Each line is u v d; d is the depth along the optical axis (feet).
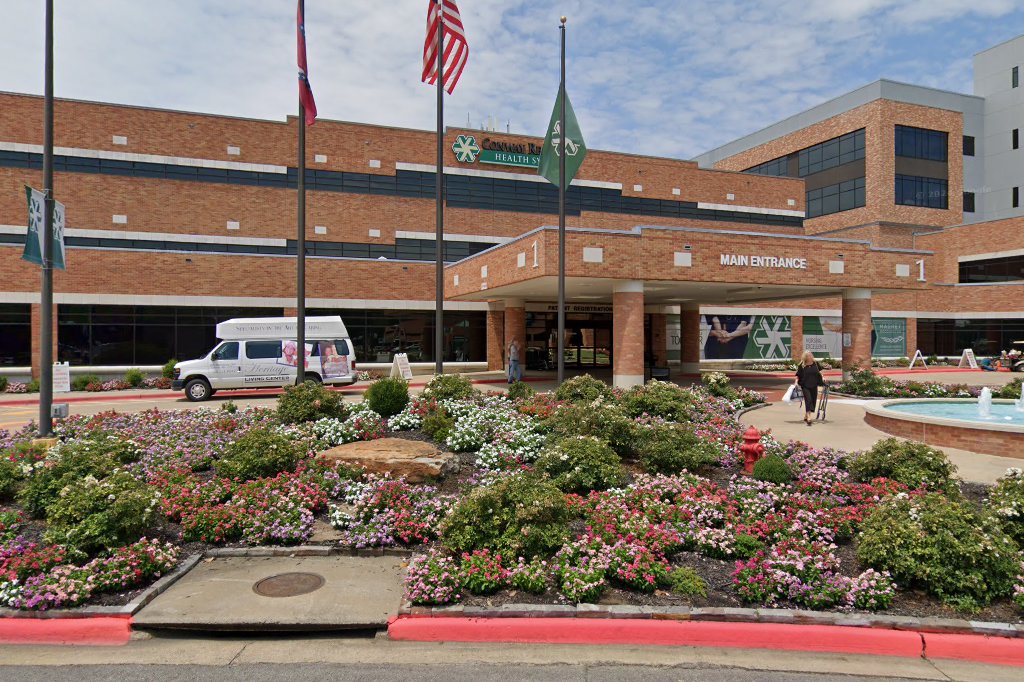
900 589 19.11
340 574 20.75
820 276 77.05
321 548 22.62
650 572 18.98
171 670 15.43
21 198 100.99
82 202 102.63
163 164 109.81
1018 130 160.25
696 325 111.86
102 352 88.74
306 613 17.87
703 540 21.39
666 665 15.85
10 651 16.53
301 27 53.52
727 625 17.19
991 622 17.29
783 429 47.16
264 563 21.74
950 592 18.49
